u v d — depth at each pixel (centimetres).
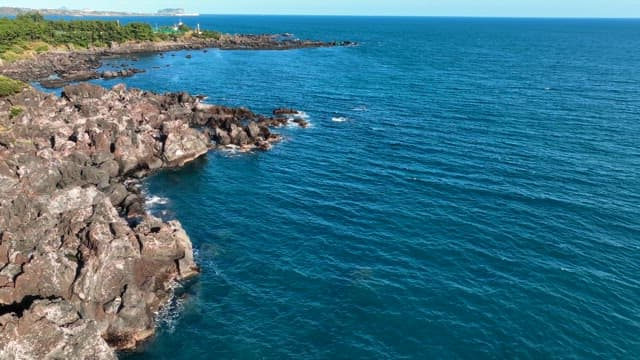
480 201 6072
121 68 17338
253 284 4372
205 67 18000
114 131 7362
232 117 9588
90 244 3925
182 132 7788
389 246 5041
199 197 6275
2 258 3891
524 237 5184
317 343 3681
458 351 3622
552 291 4284
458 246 5025
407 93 13025
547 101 11712
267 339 3703
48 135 7244
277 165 7488
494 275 4525
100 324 3541
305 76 15975
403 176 6956
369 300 4169
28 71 15575
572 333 3791
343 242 5125
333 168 7344
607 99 11906
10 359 2928
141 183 6725
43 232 4184
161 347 3591
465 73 16688
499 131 9100
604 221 5519
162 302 4056
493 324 3894
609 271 4575
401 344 3688
